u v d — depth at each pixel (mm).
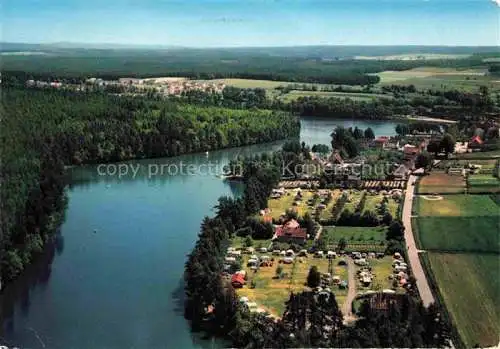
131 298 187750
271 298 175500
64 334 167250
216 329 167000
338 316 151875
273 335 148250
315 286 182500
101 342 162125
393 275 189875
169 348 159250
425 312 152125
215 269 188125
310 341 142000
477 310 165250
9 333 168000
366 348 139625
